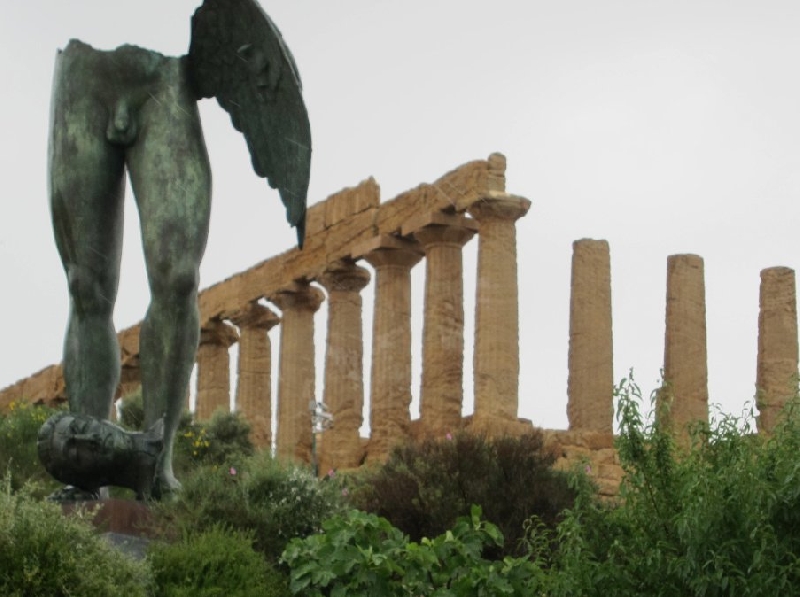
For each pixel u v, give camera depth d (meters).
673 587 16.91
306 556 16.41
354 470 49.84
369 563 16.05
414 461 31.09
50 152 16.95
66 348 16.92
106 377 16.86
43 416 26.16
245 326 64.62
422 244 52.09
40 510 14.98
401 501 28.67
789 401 18.14
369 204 55.34
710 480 16.80
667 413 18.09
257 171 17.52
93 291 16.77
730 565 16.33
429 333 51.00
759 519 16.42
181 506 17.03
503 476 29.69
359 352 57.22
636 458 17.75
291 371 60.47
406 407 53.44
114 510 16.30
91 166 16.70
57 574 14.41
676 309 50.38
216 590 15.59
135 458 16.42
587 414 48.97
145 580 15.38
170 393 16.44
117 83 16.75
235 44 17.03
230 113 17.38
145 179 16.48
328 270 57.16
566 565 17.22
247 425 40.72
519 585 16.84
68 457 16.09
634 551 17.23
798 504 16.67
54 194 16.80
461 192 50.09
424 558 16.41
